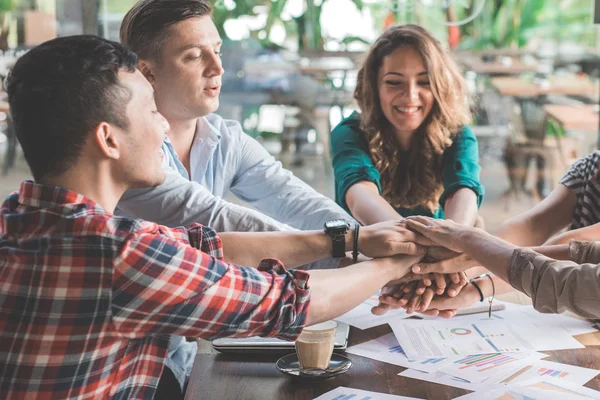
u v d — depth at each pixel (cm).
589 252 171
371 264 169
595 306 144
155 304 120
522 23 505
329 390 141
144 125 128
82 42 124
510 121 524
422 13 472
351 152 244
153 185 134
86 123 122
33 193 122
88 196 126
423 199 248
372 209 221
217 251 151
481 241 170
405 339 166
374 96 242
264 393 141
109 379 122
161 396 171
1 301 119
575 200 218
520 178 524
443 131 239
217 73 195
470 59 498
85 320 118
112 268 117
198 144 212
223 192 226
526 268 155
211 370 152
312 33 499
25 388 118
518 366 150
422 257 181
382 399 136
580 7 505
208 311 124
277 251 175
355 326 175
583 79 516
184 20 189
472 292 185
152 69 192
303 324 138
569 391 138
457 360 154
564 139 523
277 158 532
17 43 431
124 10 385
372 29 484
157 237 121
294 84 515
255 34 497
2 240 123
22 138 124
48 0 406
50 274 117
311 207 220
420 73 232
